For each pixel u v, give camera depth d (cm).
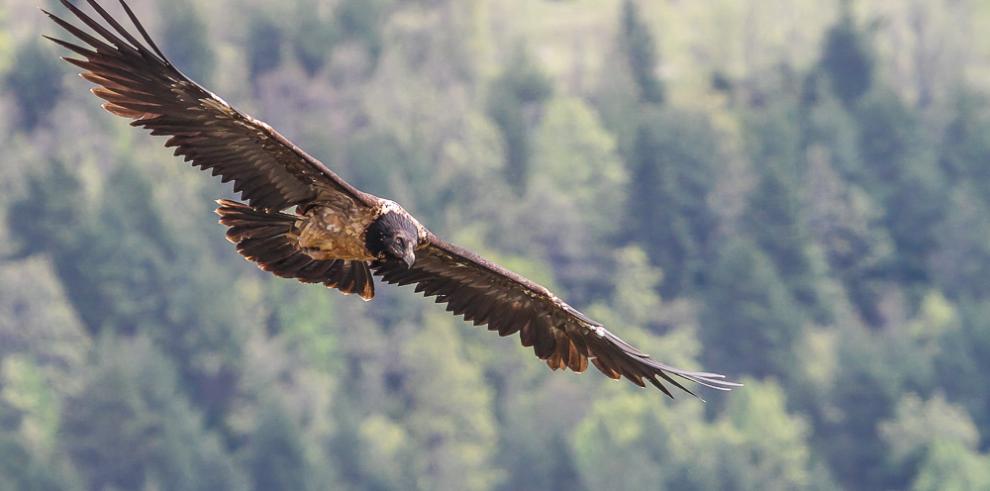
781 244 8725
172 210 8375
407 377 7231
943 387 7575
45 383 6825
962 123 10125
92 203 8225
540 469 6228
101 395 6356
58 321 7169
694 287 8850
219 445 6562
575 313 1018
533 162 9444
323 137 8900
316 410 6912
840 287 8675
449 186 9225
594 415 6500
